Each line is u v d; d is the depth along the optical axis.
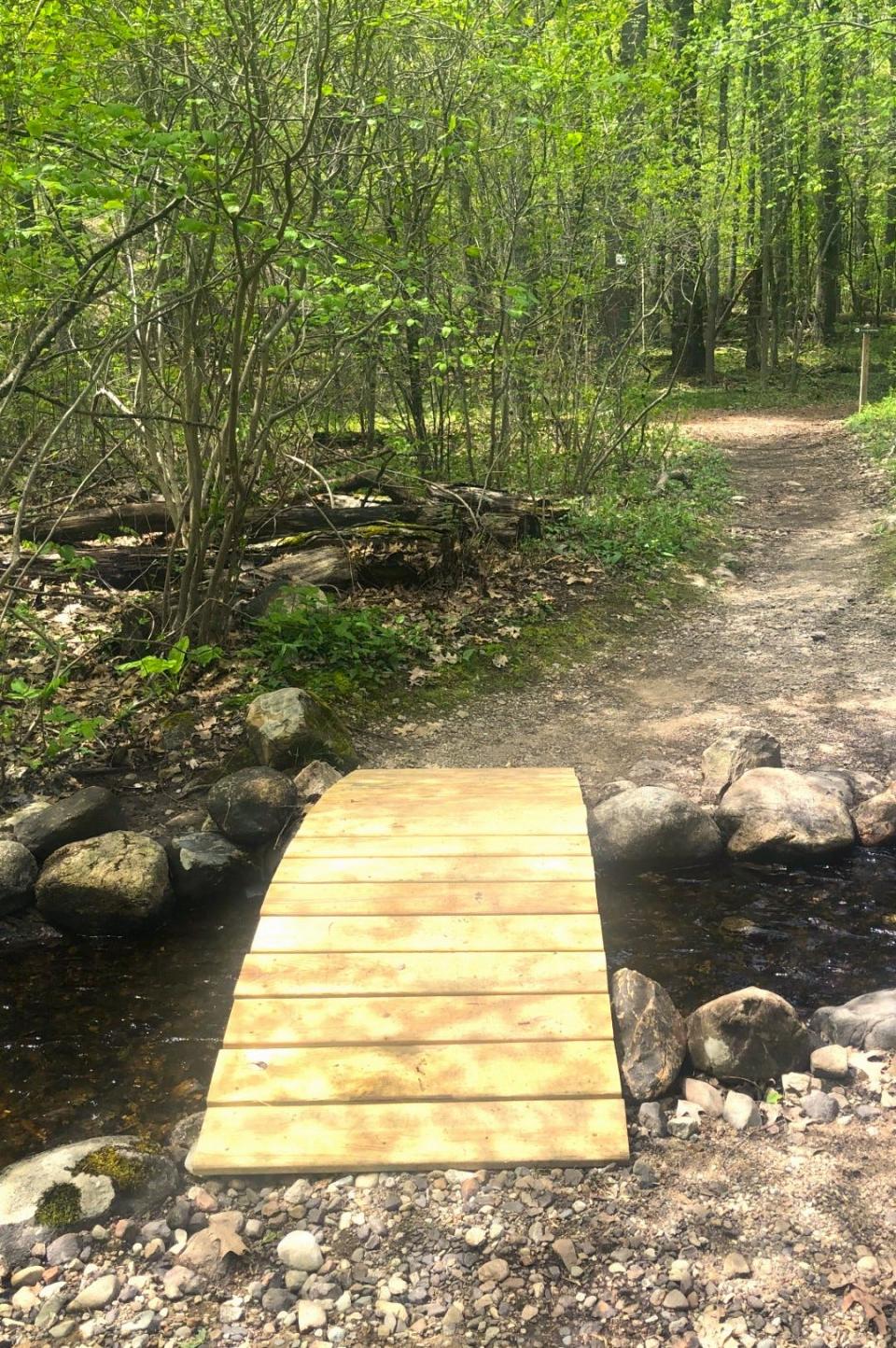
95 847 5.12
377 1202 2.97
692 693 7.53
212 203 5.65
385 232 8.27
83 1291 2.71
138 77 6.67
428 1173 3.07
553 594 9.15
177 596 7.58
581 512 10.91
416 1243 2.83
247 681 7.02
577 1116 3.18
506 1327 2.57
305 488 8.29
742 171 15.88
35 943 4.89
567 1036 3.41
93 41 5.28
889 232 30.33
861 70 19.08
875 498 13.01
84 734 5.65
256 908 5.17
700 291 26.89
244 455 7.05
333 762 6.18
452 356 9.40
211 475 7.21
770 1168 3.06
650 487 12.84
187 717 6.57
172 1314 2.65
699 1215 2.89
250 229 5.38
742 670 7.93
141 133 4.75
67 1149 3.14
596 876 5.31
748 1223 2.86
